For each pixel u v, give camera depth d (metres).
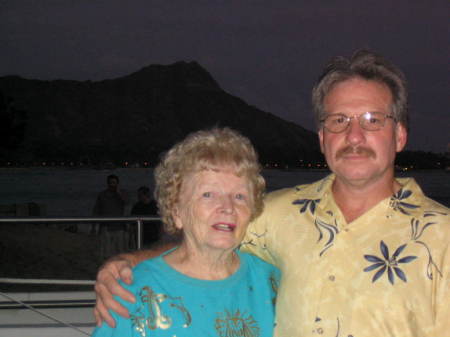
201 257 2.09
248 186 2.10
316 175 163.88
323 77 2.20
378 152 2.05
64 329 4.50
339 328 1.97
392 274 1.93
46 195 65.19
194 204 2.05
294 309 2.08
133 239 4.97
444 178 142.75
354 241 2.03
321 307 2.01
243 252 2.29
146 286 2.01
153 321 1.96
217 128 2.16
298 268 2.11
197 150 2.07
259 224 2.28
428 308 1.89
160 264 2.08
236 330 2.03
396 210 2.02
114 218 4.68
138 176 137.25
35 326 4.52
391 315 1.91
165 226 2.20
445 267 1.88
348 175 2.06
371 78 2.12
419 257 1.92
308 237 2.13
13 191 73.88
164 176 2.15
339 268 2.02
